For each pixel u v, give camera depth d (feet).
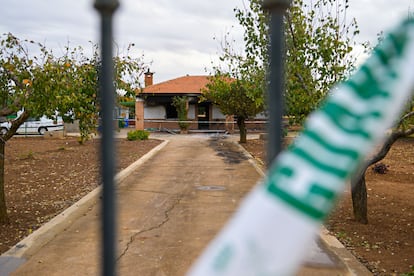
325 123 2.27
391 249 18.52
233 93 67.26
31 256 17.85
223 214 25.20
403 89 2.21
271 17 3.46
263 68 25.02
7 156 54.95
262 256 2.23
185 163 48.52
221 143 73.92
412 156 53.36
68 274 16.12
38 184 35.06
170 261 17.52
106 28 3.58
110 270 3.70
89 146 69.41
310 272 15.76
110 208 3.67
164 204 27.84
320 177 2.22
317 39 22.76
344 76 21.56
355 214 23.00
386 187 33.19
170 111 106.01
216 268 2.30
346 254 17.56
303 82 22.44
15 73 20.31
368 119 2.22
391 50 2.22
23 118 21.75
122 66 24.80
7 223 22.26
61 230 21.62
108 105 3.61
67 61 22.38
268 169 3.43
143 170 43.11
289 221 2.23
